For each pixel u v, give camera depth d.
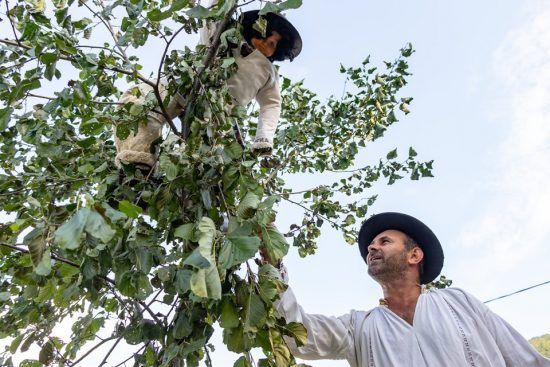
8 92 1.82
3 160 2.71
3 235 1.90
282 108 3.91
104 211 1.23
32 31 1.65
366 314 2.31
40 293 1.98
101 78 1.92
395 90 3.82
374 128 3.76
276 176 3.38
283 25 2.45
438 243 2.44
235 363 1.50
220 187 1.77
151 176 1.97
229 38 1.84
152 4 2.18
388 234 2.44
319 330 2.14
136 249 1.60
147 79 1.86
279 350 1.55
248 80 2.34
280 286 1.58
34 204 1.43
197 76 1.89
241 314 1.56
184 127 1.92
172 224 1.77
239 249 1.37
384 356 2.08
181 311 1.74
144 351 1.89
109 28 2.12
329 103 4.02
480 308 2.13
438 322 2.06
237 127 2.18
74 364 1.94
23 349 2.19
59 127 2.10
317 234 3.62
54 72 1.60
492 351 2.00
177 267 1.63
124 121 1.87
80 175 2.13
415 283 2.36
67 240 1.11
